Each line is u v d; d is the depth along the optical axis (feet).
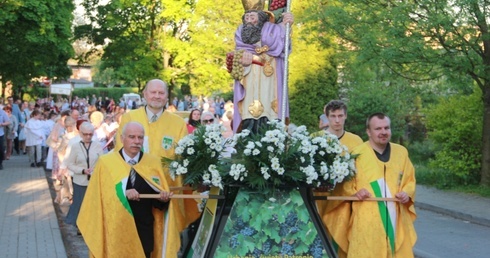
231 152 23.22
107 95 255.50
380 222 23.93
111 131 53.72
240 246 21.94
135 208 24.12
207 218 23.41
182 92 182.60
